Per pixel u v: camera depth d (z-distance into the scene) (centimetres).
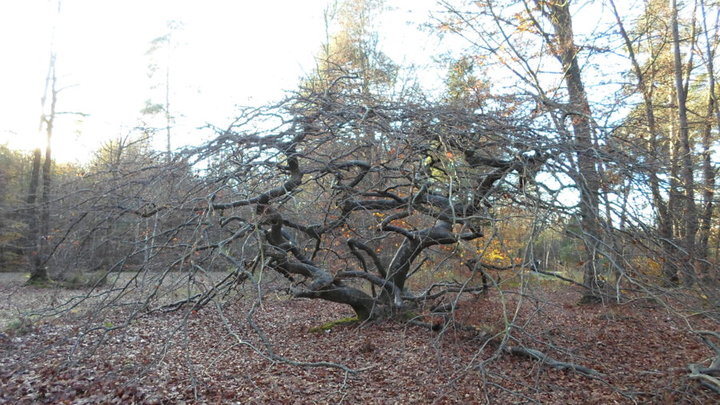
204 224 582
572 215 526
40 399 557
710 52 1384
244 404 556
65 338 648
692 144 1136
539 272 593
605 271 570
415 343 817
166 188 619
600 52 1102
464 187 572
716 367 589
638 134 789
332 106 688
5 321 920
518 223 750
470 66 1250
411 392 598
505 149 604
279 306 1301
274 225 812
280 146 649
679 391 542
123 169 647
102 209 630
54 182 841
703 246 611
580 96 970
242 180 634
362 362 732
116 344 800
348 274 934
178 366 702
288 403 564
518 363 718
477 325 802
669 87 1421
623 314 868
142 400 549
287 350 813
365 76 1226
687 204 622
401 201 834
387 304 960
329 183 898
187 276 575
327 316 1170
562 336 841
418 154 686
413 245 873
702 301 494
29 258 1471
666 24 1305
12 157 2023
